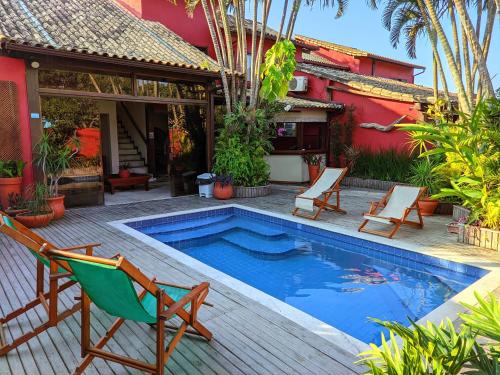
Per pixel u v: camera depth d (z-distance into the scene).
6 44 6.93
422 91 14.77
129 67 8.93
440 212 8.46
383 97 12.48
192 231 8.07
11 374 2.80
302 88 14.39
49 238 6.53
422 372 1.80
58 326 3.49
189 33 13.88
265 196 10.70
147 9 12.82
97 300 2.71
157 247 6.02
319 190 8.51
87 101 8.95
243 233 8.05
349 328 4.10
